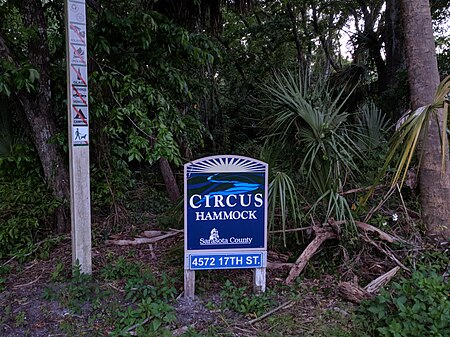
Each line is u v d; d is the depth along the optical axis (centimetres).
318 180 375
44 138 426
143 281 323
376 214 393
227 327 268
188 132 532
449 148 367
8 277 354
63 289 314
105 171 470
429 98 368
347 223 348
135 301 300
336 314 280
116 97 426
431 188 373
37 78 368
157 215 549
